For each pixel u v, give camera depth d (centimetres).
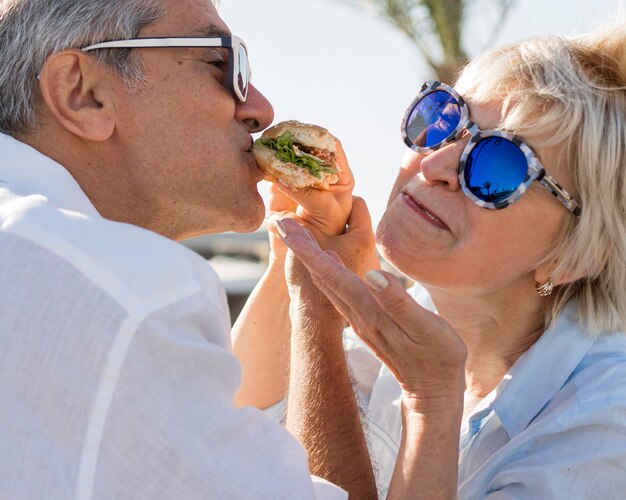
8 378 138
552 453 200
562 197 208
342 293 179
